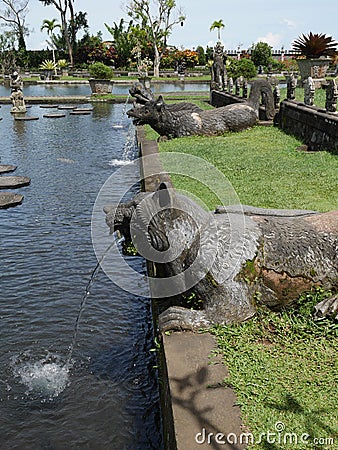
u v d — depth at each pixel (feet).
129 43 176.04
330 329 11.47
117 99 90.22
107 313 17.19
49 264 21.04
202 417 8.65
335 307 11.72
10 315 17.06
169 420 9.38
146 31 166.09
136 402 12.95
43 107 82.53
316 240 12.36
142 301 17.85
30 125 62.69
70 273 20.17
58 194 31.89
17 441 11.74
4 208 28.89
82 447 11.57
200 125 41.14
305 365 10.26
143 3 153.79
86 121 66.13
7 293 18.56
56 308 17.54
